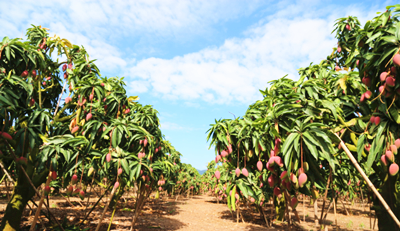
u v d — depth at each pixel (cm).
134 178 377
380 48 233
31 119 303
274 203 679
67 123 413
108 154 339
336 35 516
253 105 376
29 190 402
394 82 220
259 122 253
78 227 472
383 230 295
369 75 264
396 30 218
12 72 345
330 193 574
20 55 342
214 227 639
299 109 255
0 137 265
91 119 394
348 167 468
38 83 415
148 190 475
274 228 635
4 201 755
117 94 470
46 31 499
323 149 201
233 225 676
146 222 633
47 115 318
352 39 480
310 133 208
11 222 380
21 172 389
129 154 378
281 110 236
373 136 252
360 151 250
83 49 517
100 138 371
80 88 402
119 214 712
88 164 383
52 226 465
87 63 472
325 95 321
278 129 241
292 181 208
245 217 814
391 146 222
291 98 279
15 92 308
